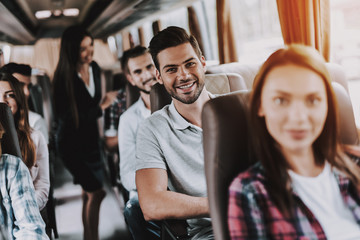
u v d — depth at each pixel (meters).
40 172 2.58
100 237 3.73
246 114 1.28
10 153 1.86
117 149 4.04
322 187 1.19
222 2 3.92
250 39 3.87
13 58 9.67
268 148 1.15
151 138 2.02
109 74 4.77
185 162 2.00
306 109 1.09
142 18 6.66
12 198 1.79
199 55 2.04
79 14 11.43
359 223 1.19
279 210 1.13
